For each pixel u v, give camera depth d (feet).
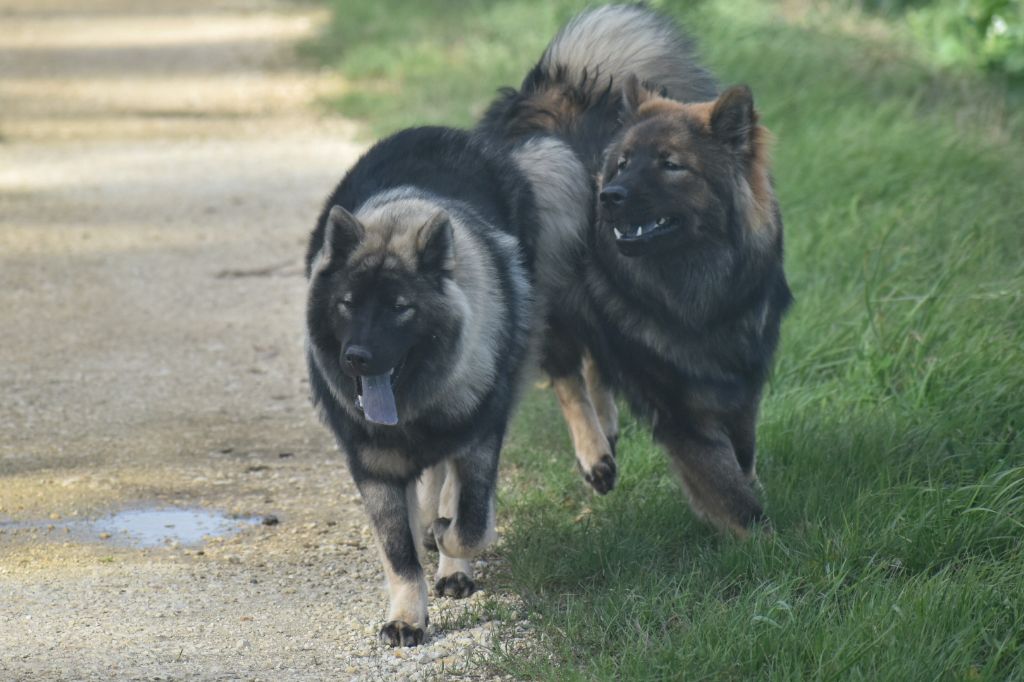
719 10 82.48
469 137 32.42
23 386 43.91
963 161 53.62
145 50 119.03
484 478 28.45
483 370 27.58
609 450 34.60
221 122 89.81
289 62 110.73
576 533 31.58
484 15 106.63
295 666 26.04
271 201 69.62
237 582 30.22
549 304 33.27
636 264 30.94
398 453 27.63
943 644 24.17
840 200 51.06
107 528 33.27
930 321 38.29
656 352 31.17
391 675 25.67
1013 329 37.81
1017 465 31.07
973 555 27.61
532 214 32.24
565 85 35.91
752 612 25.75
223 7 146.51
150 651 26.58
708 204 30.07
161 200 69.97
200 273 57.47
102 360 46.70
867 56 74.18
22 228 64.49
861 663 23.71
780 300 33.01
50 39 126.00
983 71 71.10
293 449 39.11
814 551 28.32
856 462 32.55
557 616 27.40
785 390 37.50
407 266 26.22
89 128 88.58
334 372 27.25
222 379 45.06
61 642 26.89
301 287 55.67
